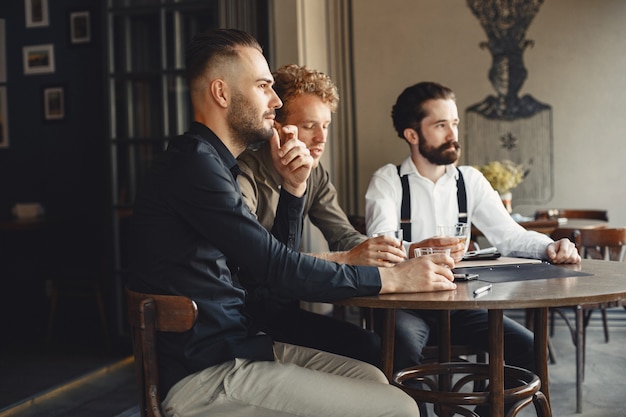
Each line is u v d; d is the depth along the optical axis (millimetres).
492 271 2209
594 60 5852
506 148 6004
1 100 6605
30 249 6574
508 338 2674
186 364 1841
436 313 2689
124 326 5023
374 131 6203
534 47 5934
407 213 3135
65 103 6465
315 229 5562
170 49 4949
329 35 6129
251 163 2531
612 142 5848
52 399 4000
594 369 4387
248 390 1799
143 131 5000
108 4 5004
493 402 2047
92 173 6434
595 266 2338
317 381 1808
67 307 6328
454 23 6051
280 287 1875
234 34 2020
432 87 3053
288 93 2576
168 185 1862
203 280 1868
